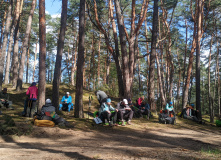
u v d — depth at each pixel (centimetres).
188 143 622
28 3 2358
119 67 1385
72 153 385
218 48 2470
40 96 832
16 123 688
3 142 498
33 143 506
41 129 659
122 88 1362
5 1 2345
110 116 892
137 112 1254
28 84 1995
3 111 997
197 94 1553
